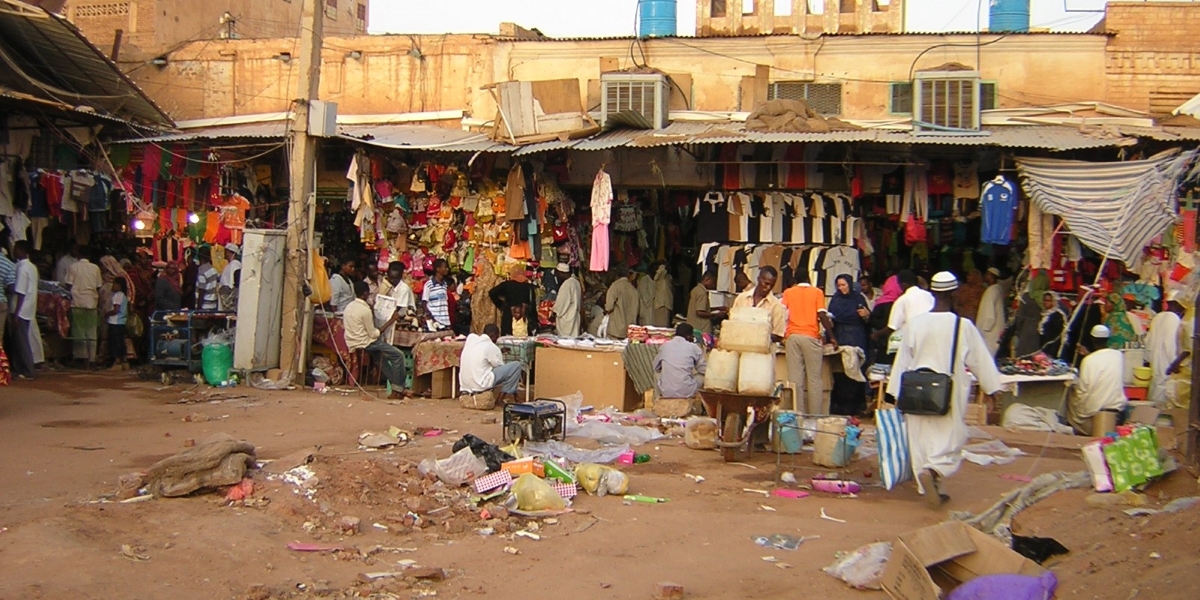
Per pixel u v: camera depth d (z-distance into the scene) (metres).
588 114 16.12
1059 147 13.16
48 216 16.33
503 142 15.41
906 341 8.06
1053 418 11.81
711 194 15.03
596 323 15.91
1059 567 6.07
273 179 17.25
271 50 18.48
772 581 6.16
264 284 14.11
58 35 15.22
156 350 14.62
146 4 20.20
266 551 6.41
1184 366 10.42
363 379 14.75
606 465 9.38
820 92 16.06
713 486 8.68
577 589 5.98
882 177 14.77
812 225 14.61
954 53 15.53
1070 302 13.61
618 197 16.06
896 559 5.88
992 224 13.59
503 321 15.15
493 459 8.39
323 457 8.15
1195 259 11.12
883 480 7.94
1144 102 15.16
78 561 5.91
